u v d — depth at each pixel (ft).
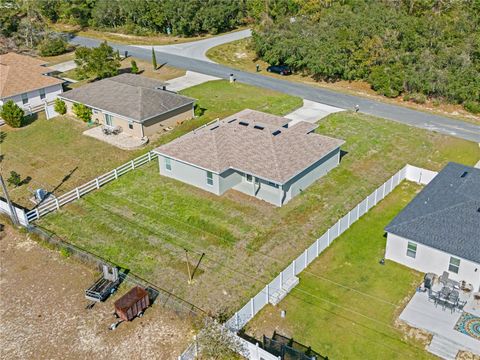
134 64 191.72
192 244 95.35
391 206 106.63
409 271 86.84
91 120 151.23
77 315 80.18
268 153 108.88
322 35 188.03
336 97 169.78
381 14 188.24
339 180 116.78
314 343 72.84
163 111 142.10
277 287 81.61
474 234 82.07
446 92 159.94
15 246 97.40
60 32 256.32
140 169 123.34
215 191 110.83
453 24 179.22
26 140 141.90
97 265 88.89
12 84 160.35
